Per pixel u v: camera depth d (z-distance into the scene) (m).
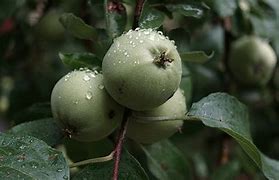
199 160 1.12
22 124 0.71
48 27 1.01
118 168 0.65
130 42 0.64
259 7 0.91
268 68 0.97
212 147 1.10
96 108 0.65
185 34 0.76
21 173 0.60
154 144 0.78
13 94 1.02
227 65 0.98
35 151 0.61
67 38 1.02
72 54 0.71
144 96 0.63
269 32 0.90
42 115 0.78
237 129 0.70
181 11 0.74
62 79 0.67
